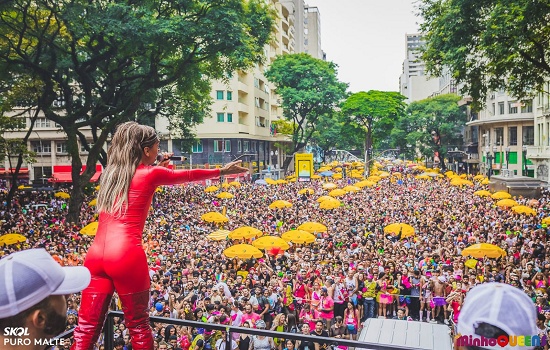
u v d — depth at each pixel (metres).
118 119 26.03
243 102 61.72
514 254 16.78
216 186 41.31
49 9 21.56
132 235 3.13
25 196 36.44
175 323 3.38
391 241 20.42
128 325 3.18
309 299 13.16
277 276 15.08
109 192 3.14
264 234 21.39
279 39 79.62
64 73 28.31
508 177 36.16
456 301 12.45
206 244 19.28
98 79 30.81
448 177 56.06
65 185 48.00
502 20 14.09
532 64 17.14
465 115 72.38
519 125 57.72
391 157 154.12
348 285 13.38
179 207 31.39
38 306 1.93
